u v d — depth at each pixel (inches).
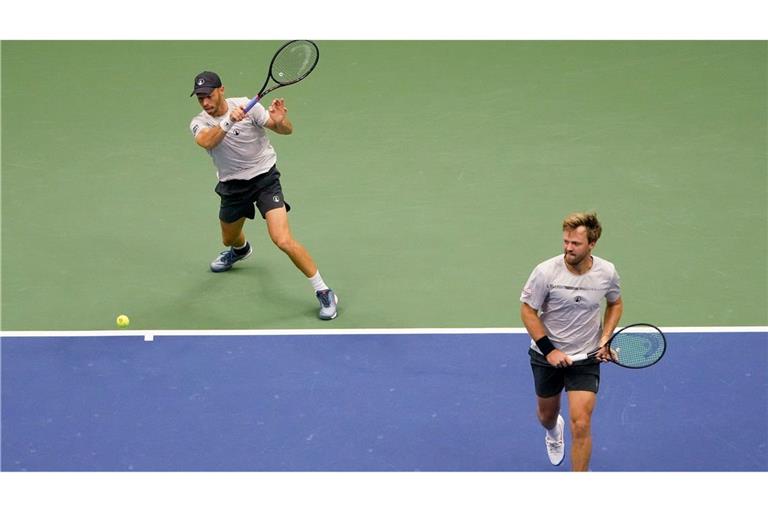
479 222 940.0
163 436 711.7
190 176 1011.3
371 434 712.4
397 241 918.4
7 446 702.5
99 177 1008.2
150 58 1202.6
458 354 782.5
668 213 946.7
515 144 1047.6
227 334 807.1
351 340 798.5
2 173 1012.5
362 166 1019.9
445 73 1168.8
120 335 807.1
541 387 655.8
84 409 734.5
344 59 1198.3
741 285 857.5
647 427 715.4
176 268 890.7
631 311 829.2
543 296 631.2
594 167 1010.7
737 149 1032.8
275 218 810.8
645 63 1177.4
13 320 824.9
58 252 908.0
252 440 708.0
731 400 735.7
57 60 1202.0
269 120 795.4
